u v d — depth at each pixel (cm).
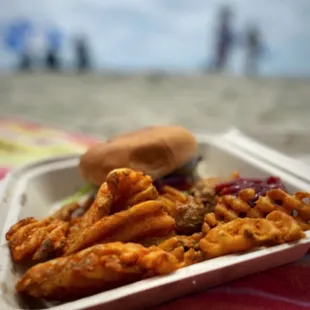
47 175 41
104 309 21
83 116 77
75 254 23
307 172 35
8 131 63
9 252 26
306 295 24
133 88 101
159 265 22
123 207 27
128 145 36
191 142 38
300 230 24
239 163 40
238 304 23
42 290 23
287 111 80
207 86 101
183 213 30
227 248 24
